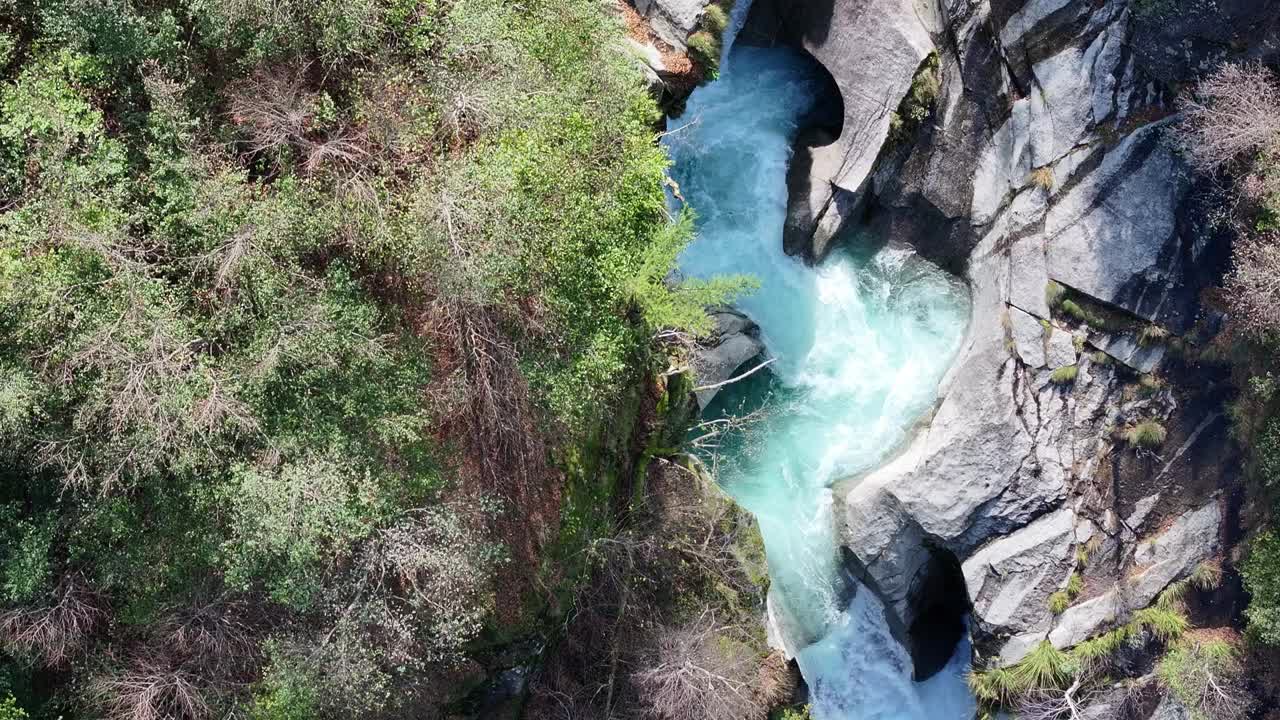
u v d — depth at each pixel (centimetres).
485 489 1627
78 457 1304
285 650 1438
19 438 1280
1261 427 2050
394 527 1455
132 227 1327
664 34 1953
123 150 1298
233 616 1445
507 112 1426
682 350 1928
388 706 1642
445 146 1458
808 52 2127
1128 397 2111
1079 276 2070
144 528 1373
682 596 1959
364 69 1402
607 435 1803
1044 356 2106
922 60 2038
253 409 1337
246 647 1462
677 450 1953
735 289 1773
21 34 1302
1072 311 2086
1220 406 2103
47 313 1241
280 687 1441
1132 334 2086
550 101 1462
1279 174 1873
